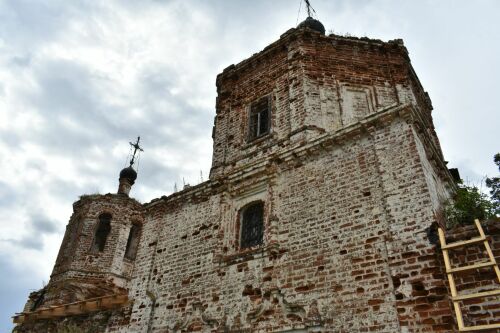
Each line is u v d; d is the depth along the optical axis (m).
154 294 12.60
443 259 8.03
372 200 9.66
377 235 9.12
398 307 8.02
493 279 7.38
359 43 14.70
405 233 8.70
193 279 11.99
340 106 13.30
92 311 14.02
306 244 10.15
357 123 10.79
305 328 9.03
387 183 9.56
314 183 10.98
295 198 11.12
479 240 7.64
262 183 12.25
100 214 24.95
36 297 23.11
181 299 11.86
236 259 11.30
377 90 13.77
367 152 10.43
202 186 13.70
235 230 12.16
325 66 14.16
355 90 13.73
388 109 10.38
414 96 14.34
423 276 8.03
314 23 17.28
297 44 14.67
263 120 14.48
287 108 13.62
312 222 10.38
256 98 14.95
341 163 10.77
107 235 24.39
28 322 15.62
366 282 8.71
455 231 8.19
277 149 12.86
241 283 10.77
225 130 15.16
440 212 9.20
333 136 11.12
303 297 9.45
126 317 12.80
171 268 12.82
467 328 6.85
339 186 10.45
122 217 25.06
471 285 7.53
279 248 10.56
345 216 9.88
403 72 14.22
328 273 9.38
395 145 9.94
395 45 14.73
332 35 14.89
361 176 10.19
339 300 8.88
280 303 9.72
